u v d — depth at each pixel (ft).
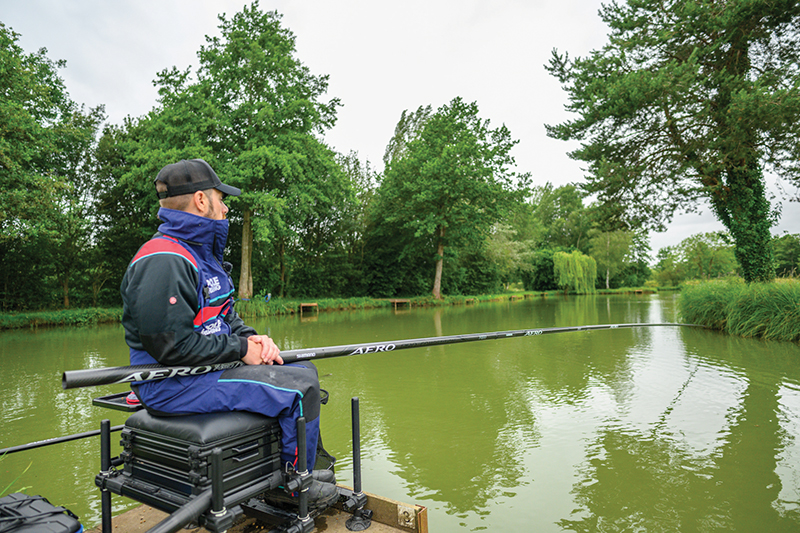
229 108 69.92
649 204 50.83
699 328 41.01
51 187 46.57
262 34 70.90
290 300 81.25
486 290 134.72
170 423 4.85
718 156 43.21
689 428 14.69
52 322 51.78
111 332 45.24
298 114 72.18
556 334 38.32
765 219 45.93
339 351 6.17
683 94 41.96
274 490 5.72
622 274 194.29
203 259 5.49
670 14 46.68
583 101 50.26
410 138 114.52
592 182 50.52
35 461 12.52
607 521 9.41
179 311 4.68
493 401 18.17
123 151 68.85
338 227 97.91
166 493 4.81
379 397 18.93
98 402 5.57
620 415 16.14
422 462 12.39
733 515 9.57
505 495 10.58
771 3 40.19
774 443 13.34
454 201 92.48
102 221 69.15
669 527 9.23
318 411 5.38
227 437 4.69
